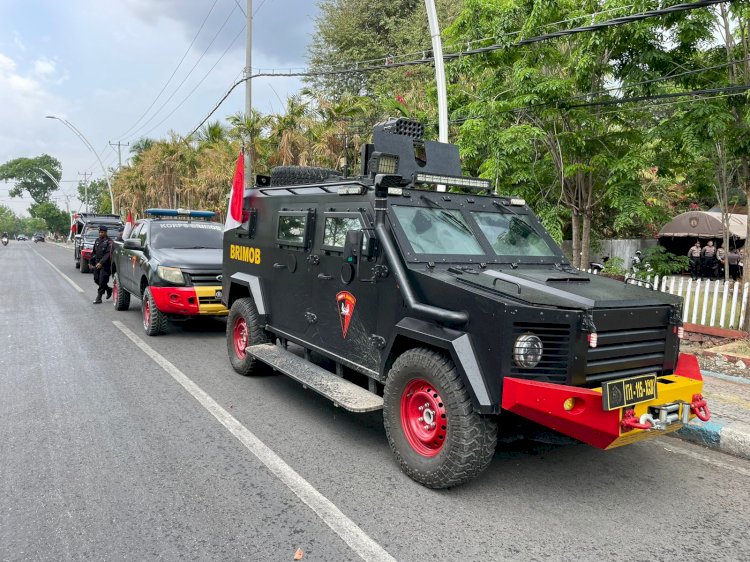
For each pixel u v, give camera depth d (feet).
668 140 33.42
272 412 19.58
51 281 64.03
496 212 18.22
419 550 11.27
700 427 17.87
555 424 12.31
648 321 13.65
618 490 14.38
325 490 13.82
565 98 35.78
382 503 13.21
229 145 79.00
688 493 14.34
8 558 10.71
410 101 63.26
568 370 12.44
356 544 11.42
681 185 72.49
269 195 22.53
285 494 13.55
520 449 17.07
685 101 31.30
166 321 32.35
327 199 18.88
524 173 38.78
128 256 37.91
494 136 37.06
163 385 22.61
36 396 20.84
